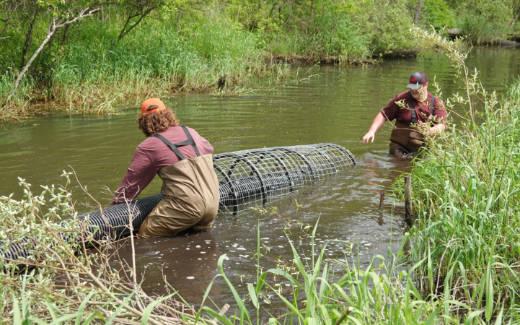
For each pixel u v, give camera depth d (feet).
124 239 15.42
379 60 64.54
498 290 11.82
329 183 19.95
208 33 49.14
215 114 31.48
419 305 10.53
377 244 15.01
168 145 15.66
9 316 9.14
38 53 34.30
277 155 20.74
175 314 10.33
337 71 54.34
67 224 11.12
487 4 99.19
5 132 27.09
